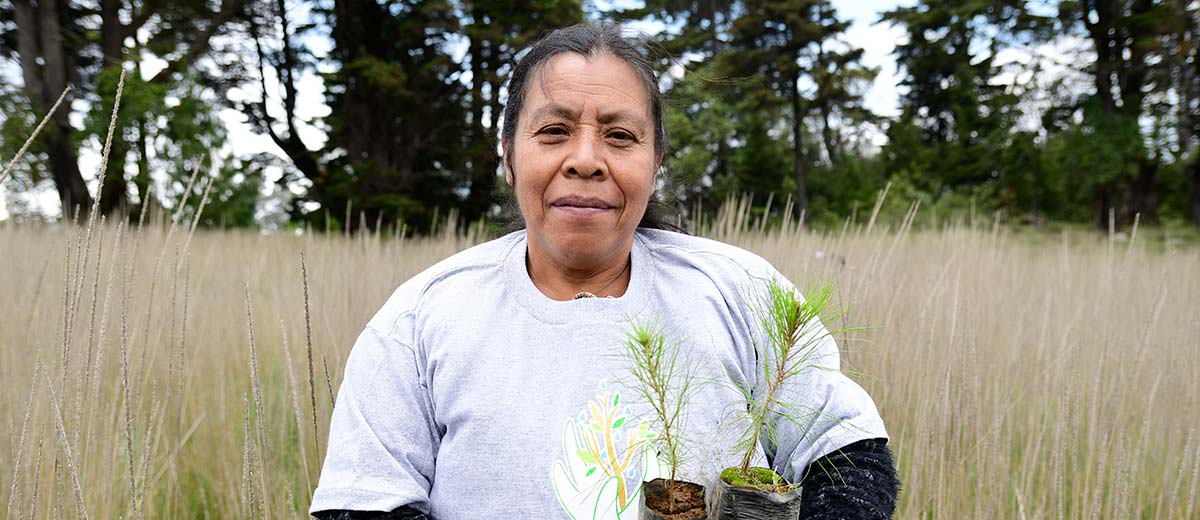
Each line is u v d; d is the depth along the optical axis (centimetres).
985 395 265
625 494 111
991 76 2722
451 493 115
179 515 243
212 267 441
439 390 116
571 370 115
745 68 2253
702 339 118
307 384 292
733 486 89
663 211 147
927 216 1468
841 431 114
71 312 177
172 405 250
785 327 101
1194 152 1694
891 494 111
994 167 2162
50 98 1343
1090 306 349
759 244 323
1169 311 343
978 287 361
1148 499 243
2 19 1498
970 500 235
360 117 1730
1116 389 252
